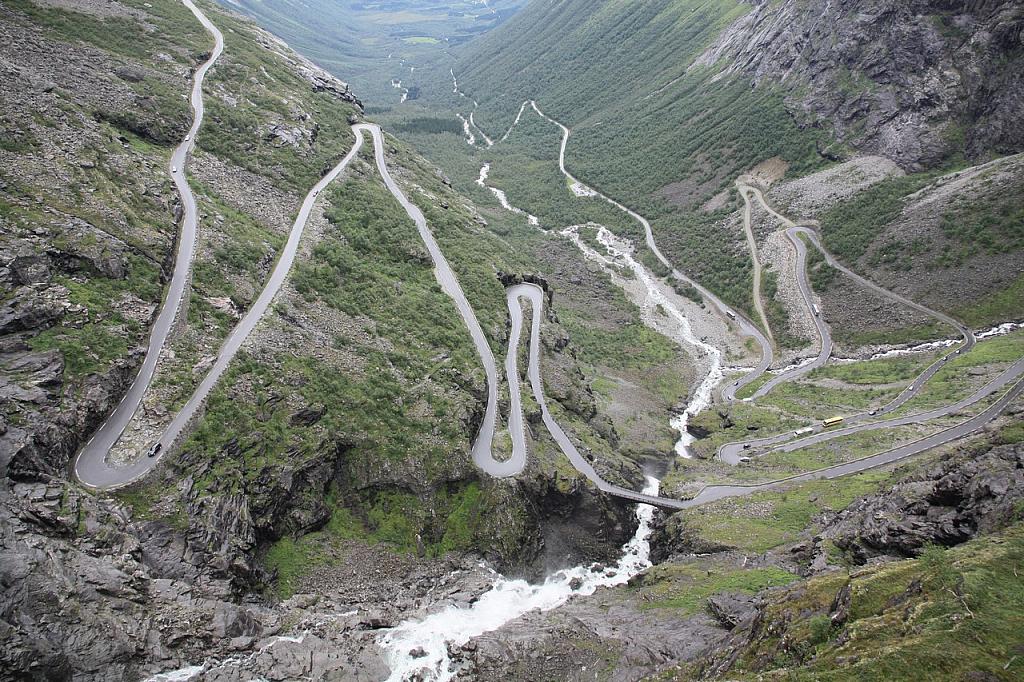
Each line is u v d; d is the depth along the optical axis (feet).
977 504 161.99
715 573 226.38
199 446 218.38
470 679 190.19
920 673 101.50
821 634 127.65
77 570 166.81
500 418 300.20
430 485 263.29
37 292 219.41
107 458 203.62
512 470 275.39
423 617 219.82
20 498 173.27
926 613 114.73
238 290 285.43
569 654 197.57
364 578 231.91
